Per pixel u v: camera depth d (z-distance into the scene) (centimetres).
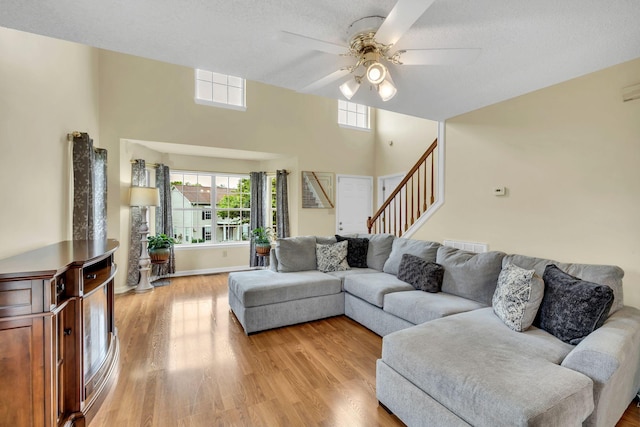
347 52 184
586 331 166
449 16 166
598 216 238
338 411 185
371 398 198
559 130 261
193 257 557
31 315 141
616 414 158
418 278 294
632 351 164
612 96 229
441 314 230
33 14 164
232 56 214
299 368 233
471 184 336
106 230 383
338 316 343
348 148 632
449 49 171
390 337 185
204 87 498
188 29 180
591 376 141
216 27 178
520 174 290
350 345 273
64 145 288
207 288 461
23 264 159
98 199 362
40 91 241
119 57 429
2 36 192
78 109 329
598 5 157
